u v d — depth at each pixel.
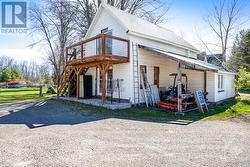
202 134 7.05
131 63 13.83
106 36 12.48
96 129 7.56
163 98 14.75
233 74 19.52
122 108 12.59
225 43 32.97
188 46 19.48
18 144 5.79
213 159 4.87
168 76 16.86
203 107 13.11
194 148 5.62
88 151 5.30
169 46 17.50
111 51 15.44
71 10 26.34
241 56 36.47
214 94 15.15
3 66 72.75
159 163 4.61
